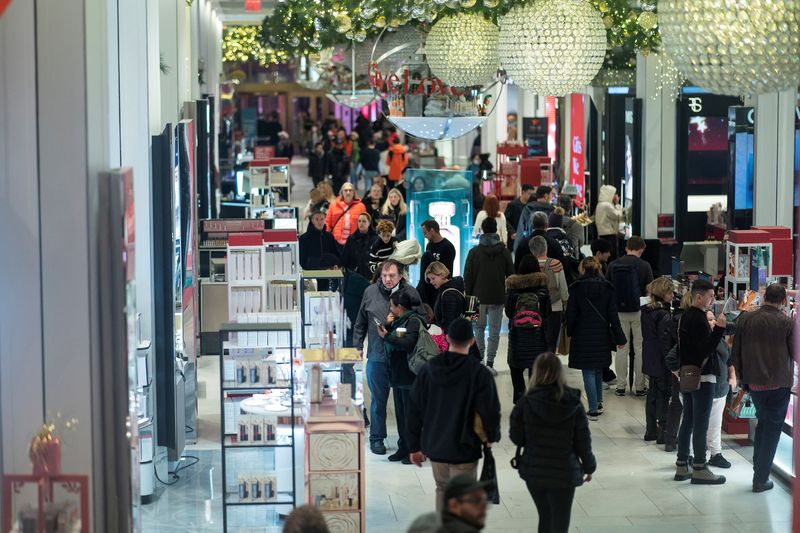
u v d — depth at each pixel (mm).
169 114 19125
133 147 14391
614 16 17719
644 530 12812
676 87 25828
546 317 17172
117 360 10211
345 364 13125
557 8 14453
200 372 19656
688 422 14391
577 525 12984
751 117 22141
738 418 16219
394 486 14320
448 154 49281
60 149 9852
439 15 16797
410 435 11789
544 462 11055
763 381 13602
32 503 10125
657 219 27453
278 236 18109
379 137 48688
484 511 8328
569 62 14578
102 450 10242
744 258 18141
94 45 10055
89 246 9945
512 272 19406
